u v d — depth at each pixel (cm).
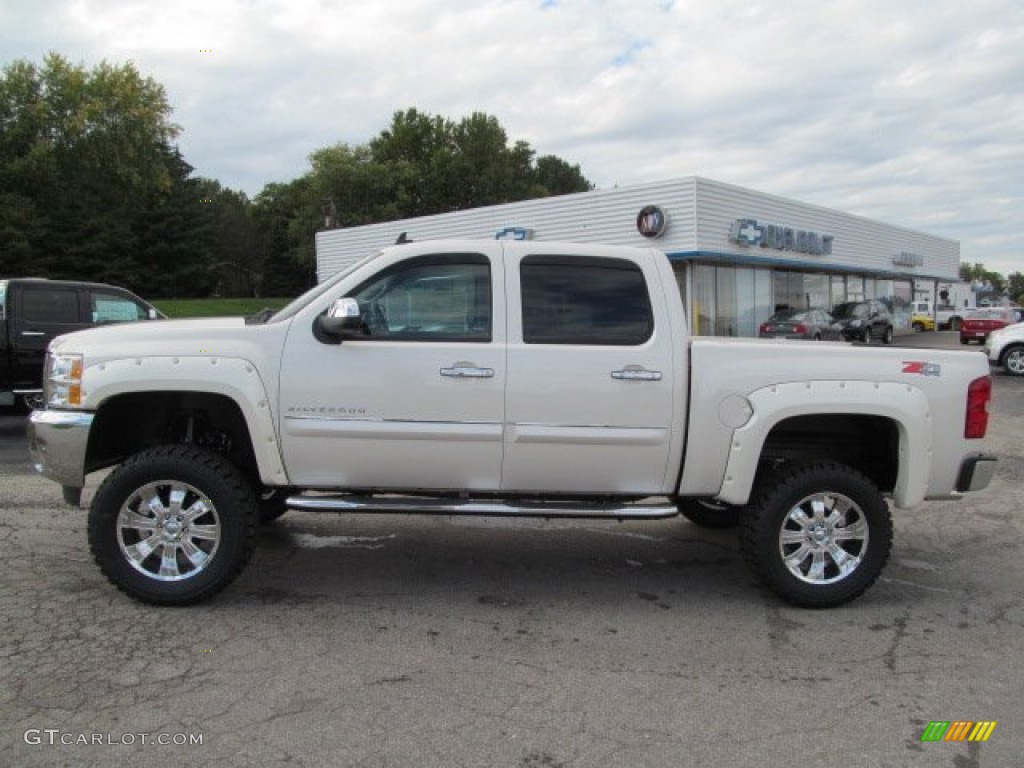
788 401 451
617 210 2531
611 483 461
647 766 298
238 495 442
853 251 3453
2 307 1013
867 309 3072
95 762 292
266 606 452
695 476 459
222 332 447
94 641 397
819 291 3366
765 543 455
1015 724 335
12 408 1051
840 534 466
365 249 3294
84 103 4494
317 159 5650
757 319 2853
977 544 608
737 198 2559
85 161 4688
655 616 452
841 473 459
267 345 444
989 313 2736
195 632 411
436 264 456
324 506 451
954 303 5184
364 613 445
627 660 391
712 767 298
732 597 486
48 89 4525
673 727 327
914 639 424
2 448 917
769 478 468
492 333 449
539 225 2725
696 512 626
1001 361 1919
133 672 364
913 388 462
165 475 436
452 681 363
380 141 6556
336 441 446
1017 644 420
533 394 445
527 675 372
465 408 445
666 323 457
